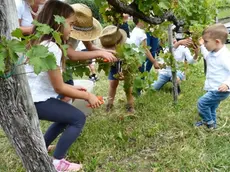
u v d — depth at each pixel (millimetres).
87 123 3342
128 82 2887
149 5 2482
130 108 3604
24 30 2664
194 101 3732
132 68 2787
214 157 2602
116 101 4027
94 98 2434
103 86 4688
